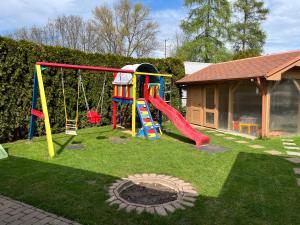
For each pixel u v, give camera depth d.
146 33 35.88
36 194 4.85
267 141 9.94
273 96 10.68
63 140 9.64
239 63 13.89
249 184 5.48
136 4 34.66
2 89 9.08
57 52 11.04
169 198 4.98
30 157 7.25
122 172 6.16
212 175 6.02
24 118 9.92
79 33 35.28
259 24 37.00
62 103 11.44
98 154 7.70
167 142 9.56
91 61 12.62
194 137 9.38
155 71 11.59
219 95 12.98
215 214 4.24
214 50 29.20
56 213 4.21
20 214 4.17
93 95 12.91
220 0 29.38
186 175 6.01
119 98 11.60
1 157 7.11
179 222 3.99
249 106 11.34
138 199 4.94
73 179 5.61
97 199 4.68
